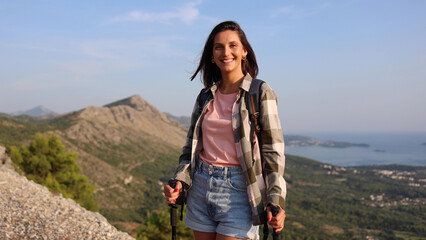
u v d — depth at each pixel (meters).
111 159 174.88
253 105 1.47
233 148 1.50
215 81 1.83
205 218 1.58
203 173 1.58
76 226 4.34
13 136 127.81
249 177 1.43
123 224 73.94
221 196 1.50
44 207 5.06
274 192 1.33
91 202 17.12
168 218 11.36
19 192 5.80
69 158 18.59
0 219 4.32
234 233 1.44
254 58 1.68
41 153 17.86
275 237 1.30
